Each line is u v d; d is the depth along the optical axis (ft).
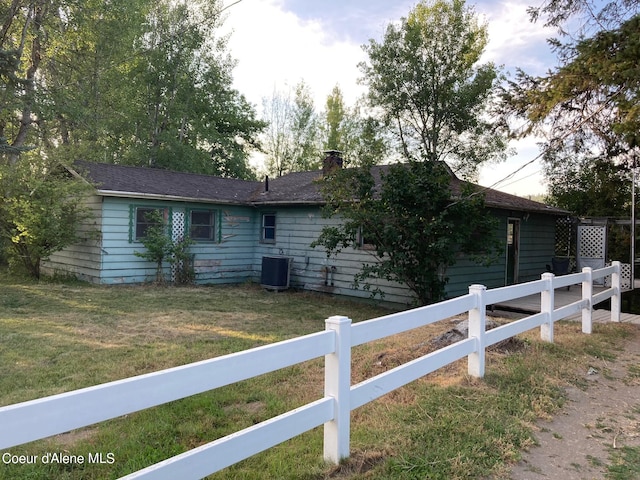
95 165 43.60
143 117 80.89
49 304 29.50
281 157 122.62
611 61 22.93
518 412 12.49
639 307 48.34
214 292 38.63
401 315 11.28
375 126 96.48
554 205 64.64
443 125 92.43
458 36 89.25
